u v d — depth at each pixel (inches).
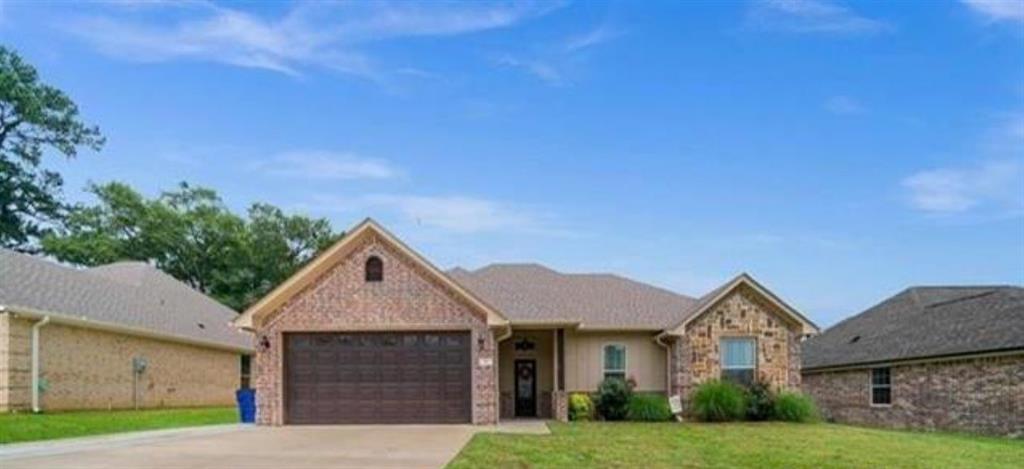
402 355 915.4
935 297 1384.1
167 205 2149.4
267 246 2273.6
